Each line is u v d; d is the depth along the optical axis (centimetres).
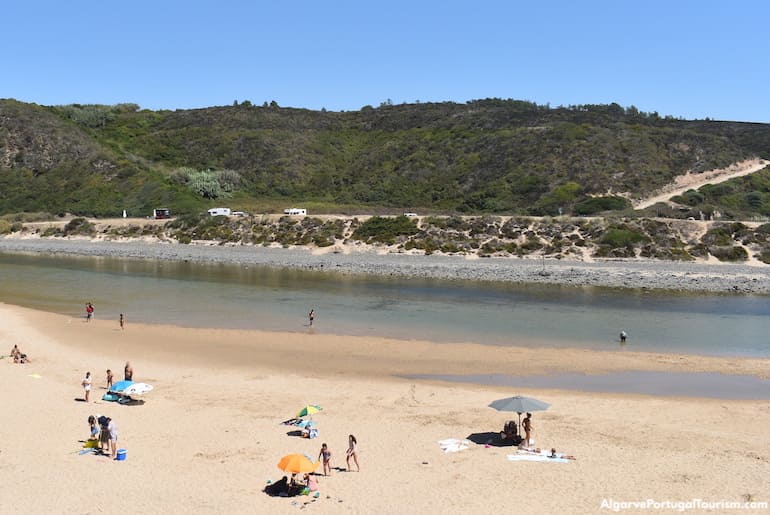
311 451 1977
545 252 6612
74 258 7612
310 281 5694
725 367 3012
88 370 2928
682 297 4850
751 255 6150
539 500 1644
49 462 1875
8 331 3741
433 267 6209
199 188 11050
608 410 2398
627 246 6444
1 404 2392
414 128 14088
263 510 1582
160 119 15338
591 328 3822
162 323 3991
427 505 1616
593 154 10144
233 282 5653
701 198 8356
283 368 2992
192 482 1747
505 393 2619
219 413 2336
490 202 9419
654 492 1689
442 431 2167
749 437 2114
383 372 2936
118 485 1723
